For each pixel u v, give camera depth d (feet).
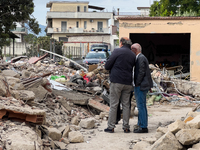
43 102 22.30
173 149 12.53
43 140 14.05
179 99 35.83
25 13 93.56
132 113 25.13
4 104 13.60
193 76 48.65
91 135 18.19
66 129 17.12
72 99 25.38
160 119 24.21
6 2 89.97
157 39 76.89
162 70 44.29
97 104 25.22
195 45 48.29
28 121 14.03
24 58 67.97
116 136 18.02
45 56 68.49
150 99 35.14
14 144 11.14
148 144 14.30
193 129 12.66
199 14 96.43
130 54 18.81
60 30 183.32
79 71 52.47
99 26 188.96
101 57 69.10
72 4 196.65
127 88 18.95
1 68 34.24
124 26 48.65
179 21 48.16
